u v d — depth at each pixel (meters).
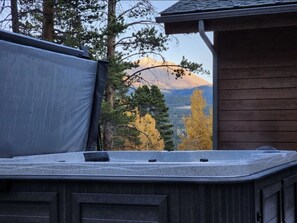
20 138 3.39
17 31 8.62
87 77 4.15
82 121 4.15
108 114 9.99
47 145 3.70
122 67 10.10
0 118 3.17
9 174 2.47
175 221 2.15
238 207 2.11
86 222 2.32
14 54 3.23
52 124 3.74
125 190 2.24
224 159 3.58
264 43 4.91
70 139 4.00
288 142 4.79
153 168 2.21
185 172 2.16
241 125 4.97
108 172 2.29
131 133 11.39
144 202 2.20
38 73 3.51
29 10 8.97
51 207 2.38
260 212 2.28
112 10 10.09
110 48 10.39
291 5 4.23
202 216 2.10
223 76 5.05
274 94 4.86
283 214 2.73
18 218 2.46
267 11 4.34
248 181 2.12
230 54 5.02
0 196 2.49
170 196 2.17
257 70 4.93
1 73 3.13
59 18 9.29
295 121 4.77
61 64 3.77
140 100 11.16
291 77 4.79
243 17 4.55
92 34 9.48
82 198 2.32
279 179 2.70
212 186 2.11
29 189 2.44
